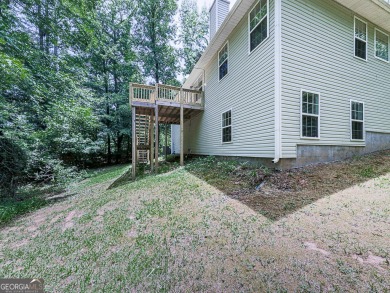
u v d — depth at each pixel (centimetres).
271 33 542
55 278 207
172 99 999
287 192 402
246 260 206
